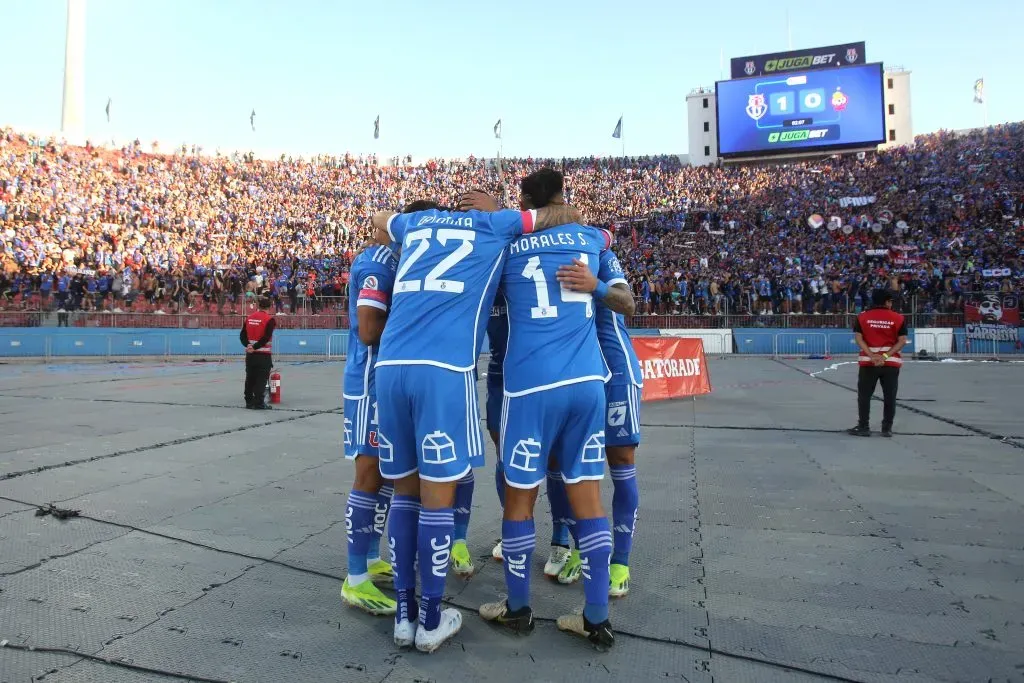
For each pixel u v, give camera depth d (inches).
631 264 1125.1
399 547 89.7
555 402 90.0
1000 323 862.5
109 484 171.8
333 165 1595.7
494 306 109.7
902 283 929.5
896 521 140.3
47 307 837.8
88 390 425.4
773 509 150.3
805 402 366.9
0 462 197.3
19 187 996.6
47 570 111.7
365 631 92.0
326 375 575.8
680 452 218.1
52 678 77.7
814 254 1107.9
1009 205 1157.7
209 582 108.0
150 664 81.5
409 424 90.8
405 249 96.0
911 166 1435.8
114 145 1396.4
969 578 108.6
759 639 88.2
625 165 1748.3
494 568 117.5
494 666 82.0
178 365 734.5
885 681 77.3
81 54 1411.2
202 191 1256.2
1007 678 77.7
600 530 89.0
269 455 212.1
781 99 1667.1
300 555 121.0
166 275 925.2
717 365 722.8
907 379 510.9
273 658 83.6
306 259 1047.6
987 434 252.8
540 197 103.3
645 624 93.1
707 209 1379.2
